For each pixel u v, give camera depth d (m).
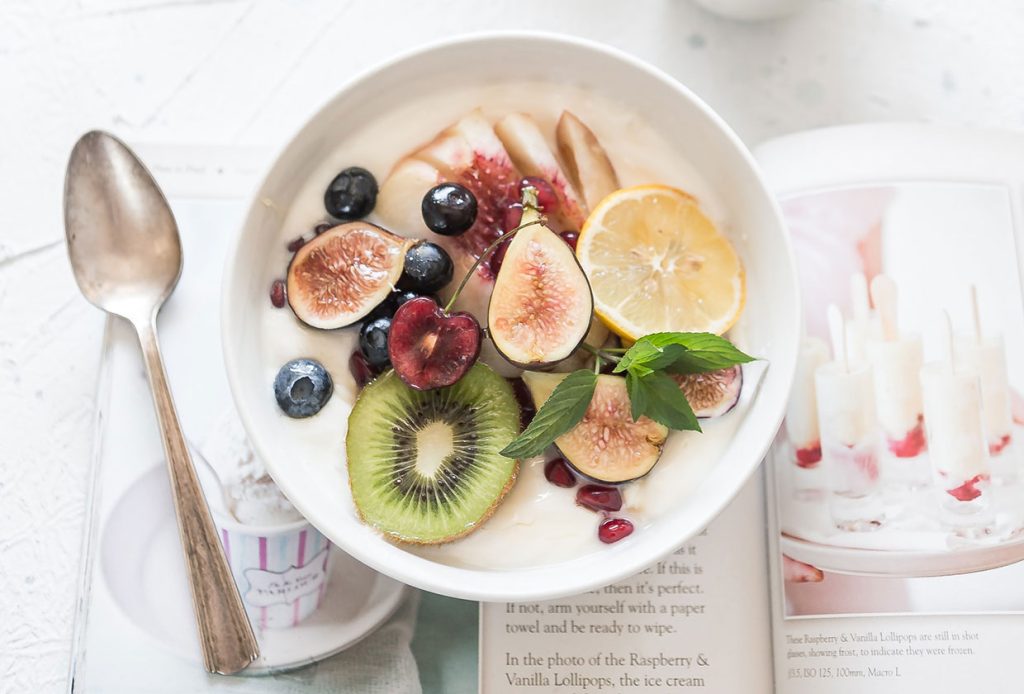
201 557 0.41
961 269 0.44
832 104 0.45
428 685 0.42
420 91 0.40
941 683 0.41
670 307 0.39
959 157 0.45
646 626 0.42
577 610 0.42
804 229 0.44
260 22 0.45
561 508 0.38
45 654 0.42
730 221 0.40
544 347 0.37
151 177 0.43
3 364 0.43
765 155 0.45
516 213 0.39
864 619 0.42
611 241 0.39
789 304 0.38
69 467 0.43
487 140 0.40
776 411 0.38
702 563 0.42
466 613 0.42
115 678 0.41
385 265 0.39
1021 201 0.44
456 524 0.38
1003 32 0.46
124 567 0.42
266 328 0.39
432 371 0.37
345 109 0.39
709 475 0.38
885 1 0.46
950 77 0.46
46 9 0.45
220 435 0.42
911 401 0.43
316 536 0.42
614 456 0.38
